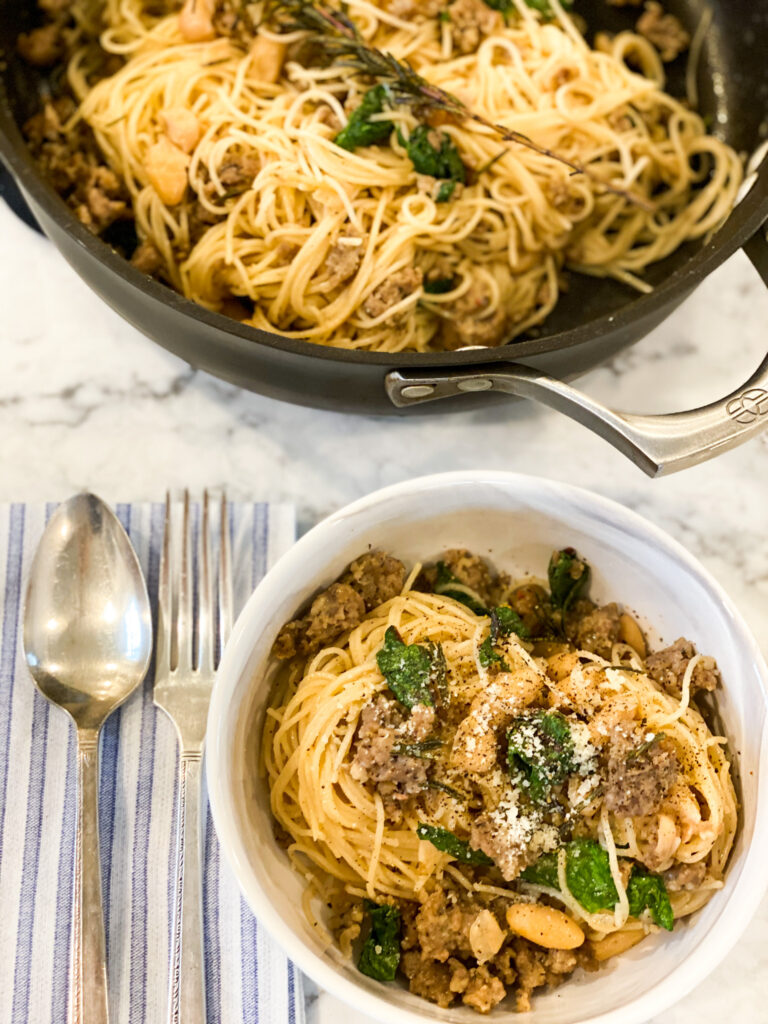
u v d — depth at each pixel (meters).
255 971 0.34
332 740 0.32
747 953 0.37
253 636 0.31
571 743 0.31
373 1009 0.27
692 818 0.31
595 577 0.36
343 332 0.45
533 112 0.46
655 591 0.34
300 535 0.41
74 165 0.44
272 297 0.44
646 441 0.33
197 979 0.33
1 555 0.38
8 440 0.41
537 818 0.31
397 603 0.35
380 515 0.33
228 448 0.41
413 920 0.32
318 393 0.37
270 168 0.43
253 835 0.31
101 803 0.35
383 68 0.43
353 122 0.44
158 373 0.42
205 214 0.44
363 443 0.42
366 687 0.33
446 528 0.35
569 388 0.33
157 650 0.37
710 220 0.47
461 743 0.31
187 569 0.37
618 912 0.30
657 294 0.34
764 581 0.41
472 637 0.34
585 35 0.49
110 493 0.41
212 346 0.36
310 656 0.34
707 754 0.32
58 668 0.36
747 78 0.47
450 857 0.32
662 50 0.48
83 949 0.32
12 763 0.36
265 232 0.43
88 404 0.42
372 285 0.44
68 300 0.43
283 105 0.45
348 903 0.33
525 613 0.36
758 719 0.31
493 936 0.30
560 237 0.47
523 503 0.34
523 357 0.34
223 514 0.37
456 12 0.47
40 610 0.36
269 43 0.44
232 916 0.34
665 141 0.48
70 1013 0.33
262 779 0.34
